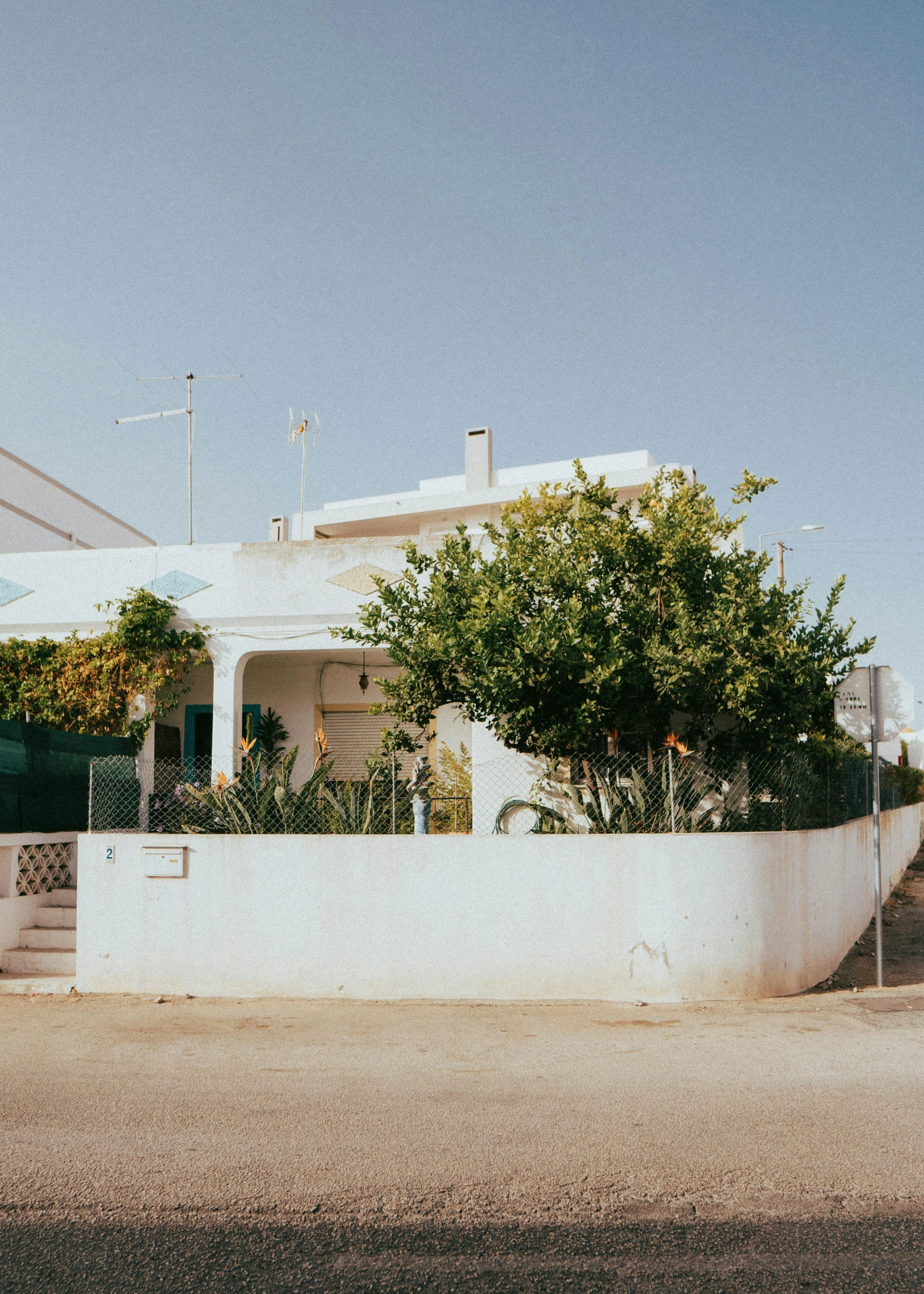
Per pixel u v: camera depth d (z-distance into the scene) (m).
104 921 9.75
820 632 10.54
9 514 20.81
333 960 9.39
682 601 9.88
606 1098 6.23
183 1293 3.88
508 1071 6.88
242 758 13.71
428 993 9.28
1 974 10.14
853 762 13.64
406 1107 6.07
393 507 26.98
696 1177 4.95
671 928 9.17
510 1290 3.90
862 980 10.45
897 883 20.89
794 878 9.84
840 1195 4.73
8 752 10.59
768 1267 4.06
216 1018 8.63
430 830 11.45
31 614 14.41
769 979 9.41
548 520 10.75
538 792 11.59
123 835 9.80
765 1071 6.82
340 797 10.32
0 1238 4.36
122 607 13.83
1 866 10.61
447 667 10.12
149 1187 4.88
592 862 9.26
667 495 11.13
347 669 16.39
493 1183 4.90
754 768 10.12
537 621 9.47
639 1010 8.84
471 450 29.39
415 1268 4.08
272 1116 5.92
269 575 14.00
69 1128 5.73
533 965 9.23
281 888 9.49
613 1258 4.14
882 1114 5.88
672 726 10.73
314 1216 4.56
